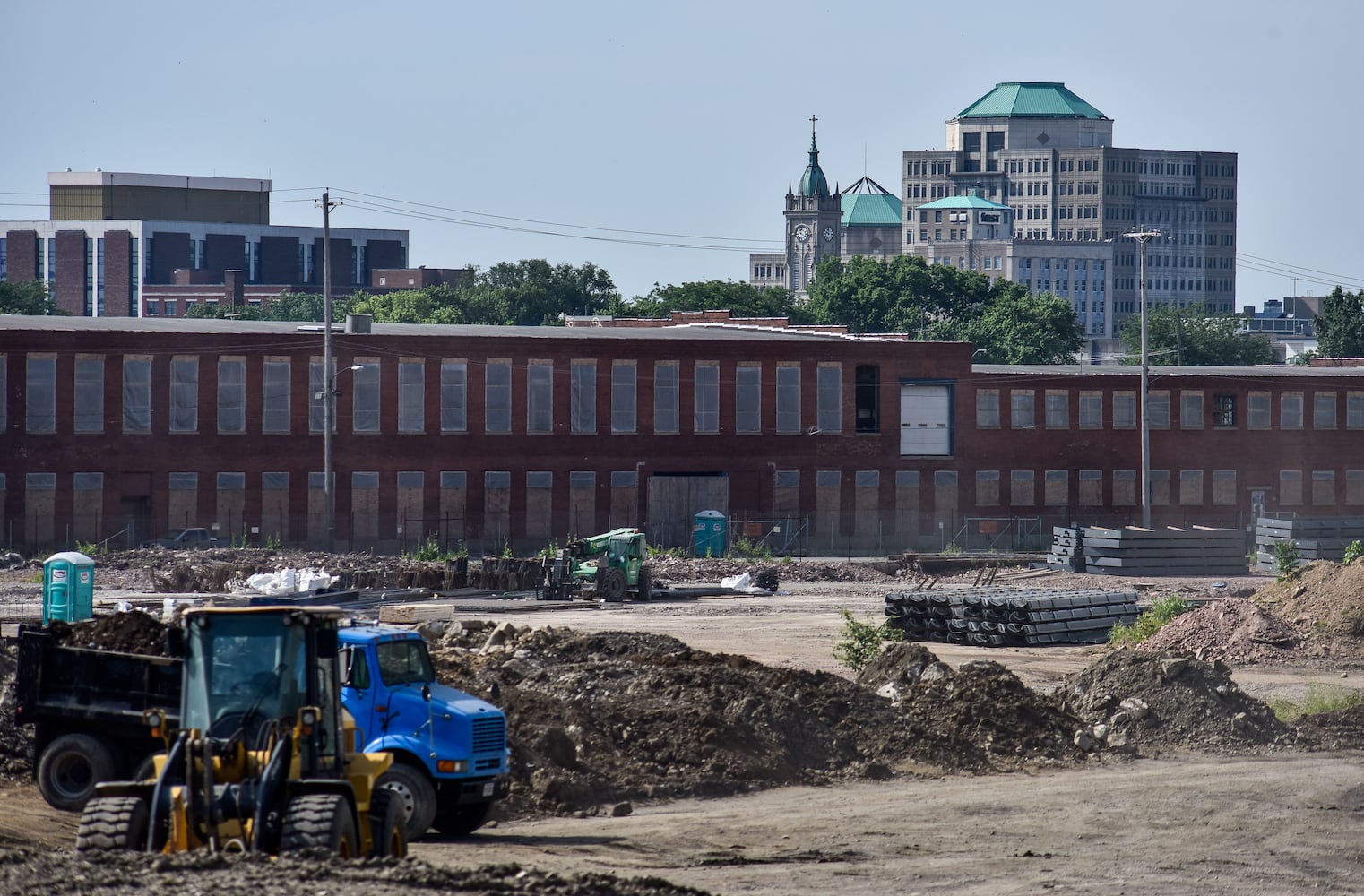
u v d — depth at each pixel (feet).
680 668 218.79
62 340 539.70
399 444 572.51
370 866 114.01
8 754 176.24
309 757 123.44
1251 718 226.58
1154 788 188.03
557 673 222.07
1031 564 532.32
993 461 642.63
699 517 575.79
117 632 181.27
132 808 119.85
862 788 189.26
